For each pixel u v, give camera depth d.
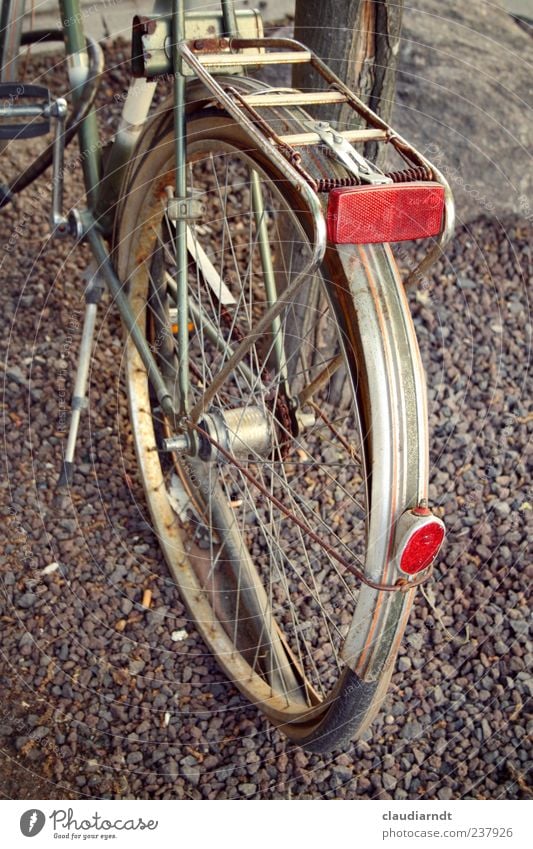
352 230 1.41
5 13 2.46
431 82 3.27
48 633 2.29
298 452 2.65
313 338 2.63
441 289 3.07
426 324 2.99
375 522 1.51
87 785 2.06
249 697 2.13
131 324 2.23
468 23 3.45
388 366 1.48
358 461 2.05
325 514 2.53
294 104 1.60
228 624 2.32
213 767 2.11
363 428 1.54
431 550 1.50
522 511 2.59
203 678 2.26
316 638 2.31
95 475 2.60
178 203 1.88
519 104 3.31
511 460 2.70
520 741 2.16
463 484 2.64
